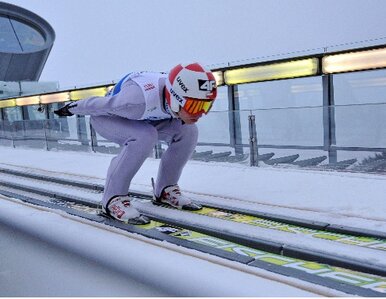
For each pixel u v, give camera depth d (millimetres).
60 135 11789
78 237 2846
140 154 3168
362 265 2076
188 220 3174
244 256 2273
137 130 3162
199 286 1915
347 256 2238
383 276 2002
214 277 2008
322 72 7871
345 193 3982
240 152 7930
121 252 2475
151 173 6105
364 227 2801
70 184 5512
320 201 3705
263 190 4383
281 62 8453
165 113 3047
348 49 7457
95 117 3416
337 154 6867
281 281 1918
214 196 4145
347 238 2629
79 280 2078
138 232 2869
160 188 3781
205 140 8797
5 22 46500
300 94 12328
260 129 7461
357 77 10125
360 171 5191
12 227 3213
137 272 2139
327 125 6926
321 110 6977
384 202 3520
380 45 7016
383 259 2176
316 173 5199
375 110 6281
